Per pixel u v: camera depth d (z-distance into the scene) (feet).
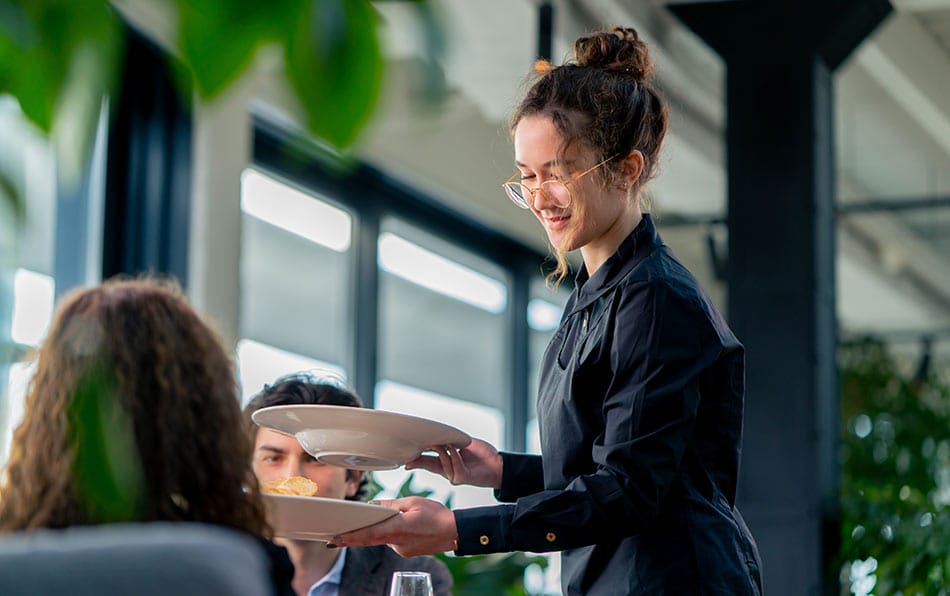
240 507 4.99
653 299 7.73
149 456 4.76
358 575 10.88
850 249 37.68
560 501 7.61
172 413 4.82
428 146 27.89
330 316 26.61
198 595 2.73
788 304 22.74
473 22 20.66
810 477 22.25
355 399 11.22
